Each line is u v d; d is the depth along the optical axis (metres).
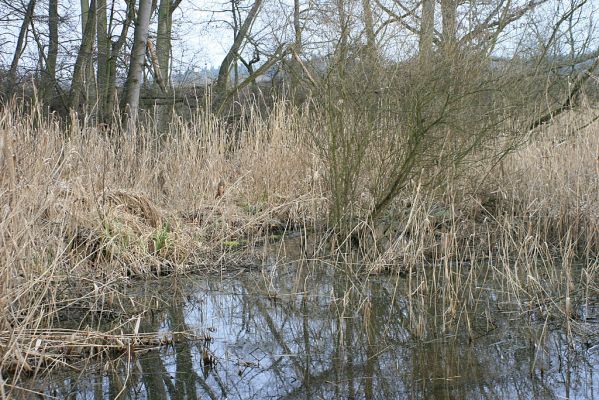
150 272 5.39
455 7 5.63
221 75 13.48
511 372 3.45
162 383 3.39
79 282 4.57
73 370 3.52
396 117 5.73
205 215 6.84
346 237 5.74
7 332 3.35
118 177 6.96
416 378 3.42
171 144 7.79
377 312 4.53
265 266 5.80
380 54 5.66
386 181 5.93
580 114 7.24
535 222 6.35
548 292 4.73
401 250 5.57
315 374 3.51
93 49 13.23
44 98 13.66
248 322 4.35
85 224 5.31
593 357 3.60
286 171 7.57
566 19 6.93
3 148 3.66
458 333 4.07
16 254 3.55
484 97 5.71
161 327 4.21
